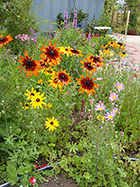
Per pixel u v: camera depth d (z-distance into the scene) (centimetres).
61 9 1183
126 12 1922
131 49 1045
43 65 244
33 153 233
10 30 546
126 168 235
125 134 310
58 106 274
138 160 230
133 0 1933
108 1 1611
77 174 236
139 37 1616
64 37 521
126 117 333
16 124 257
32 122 254
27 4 601
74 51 271
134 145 291
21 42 522
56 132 275
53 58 210
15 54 557
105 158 227
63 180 229
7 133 226
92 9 1356
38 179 224
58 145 264
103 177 215
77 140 289
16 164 226
